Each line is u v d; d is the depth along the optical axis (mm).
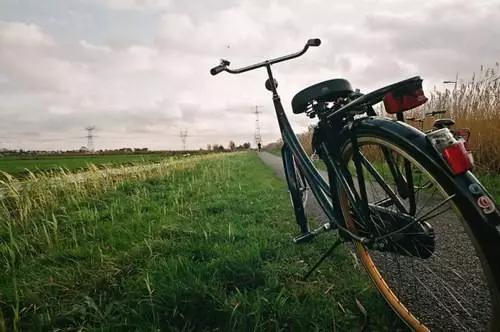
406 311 1922
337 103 2076
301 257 3240
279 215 5219
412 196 1756
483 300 2047
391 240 1829
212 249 3420
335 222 2221
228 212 5488
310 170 2471
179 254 3357
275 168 16266
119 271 2990
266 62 2902
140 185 9211
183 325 2166
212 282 2541
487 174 6156
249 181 10359
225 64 2916
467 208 1283
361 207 1888
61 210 6230
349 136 1907
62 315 2316
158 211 5652
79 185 7973
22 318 2389
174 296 2275
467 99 7691
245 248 3283
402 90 1547
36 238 4273
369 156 2033
